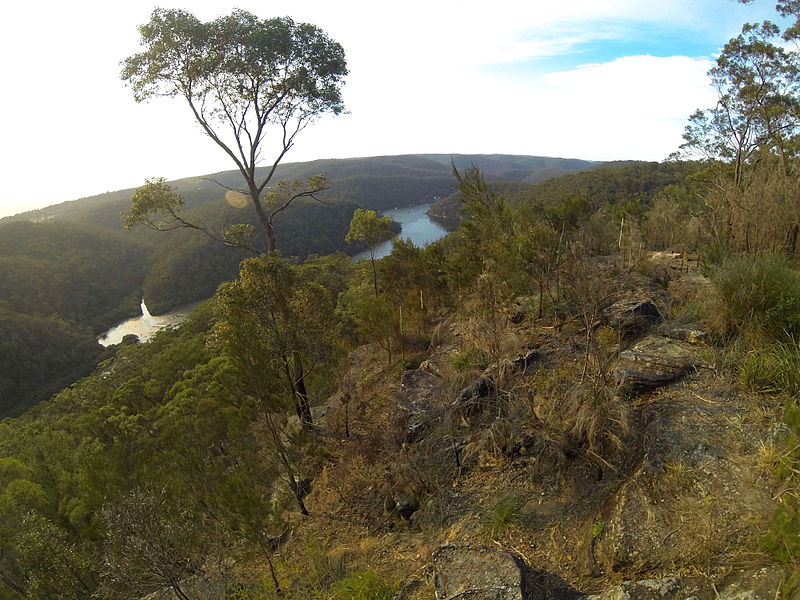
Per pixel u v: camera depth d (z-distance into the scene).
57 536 8.90
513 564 2.98
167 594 5.09
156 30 7.48
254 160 8.57
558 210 14.27
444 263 10.62
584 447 3.80
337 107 9.09
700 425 3.38
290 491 5.52
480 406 5.10
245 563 5.07
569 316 6.22
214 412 5.68
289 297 7.05
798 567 2.09
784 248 6.79
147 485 5.61
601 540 2.98
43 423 25.66
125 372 29.89
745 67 17.11
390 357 8.59
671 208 12.73
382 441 5.87
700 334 4.57
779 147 13.83
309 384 8.20
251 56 7.80
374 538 4.52
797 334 3.95
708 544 2.51
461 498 4.24
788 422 2.66
